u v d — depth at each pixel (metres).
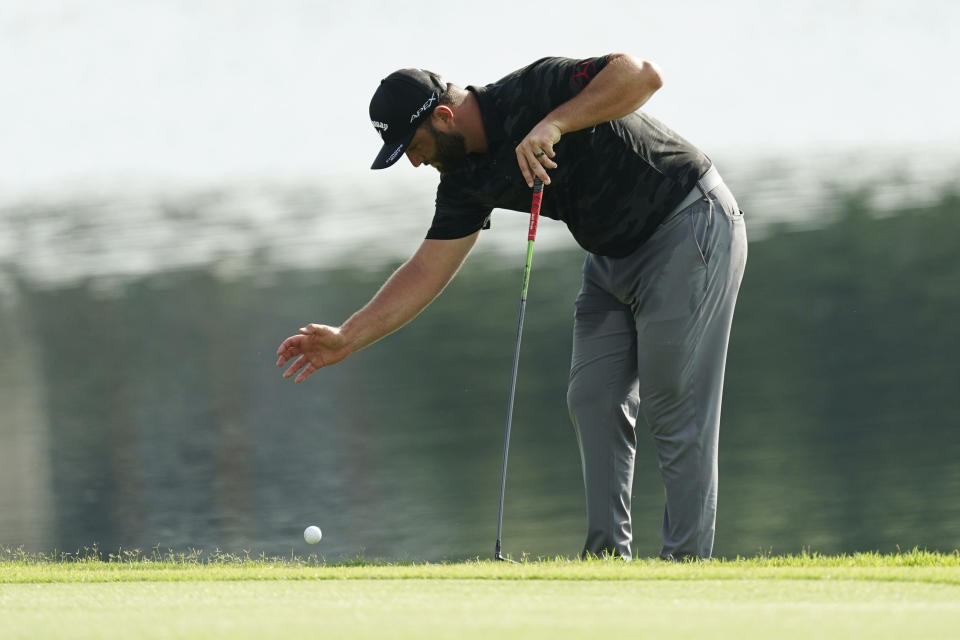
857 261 148.75
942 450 76.75
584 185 17.73
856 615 11.73
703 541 18.69
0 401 115.25
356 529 66.06
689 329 18.30
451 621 11.55
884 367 102.06
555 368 111.31
